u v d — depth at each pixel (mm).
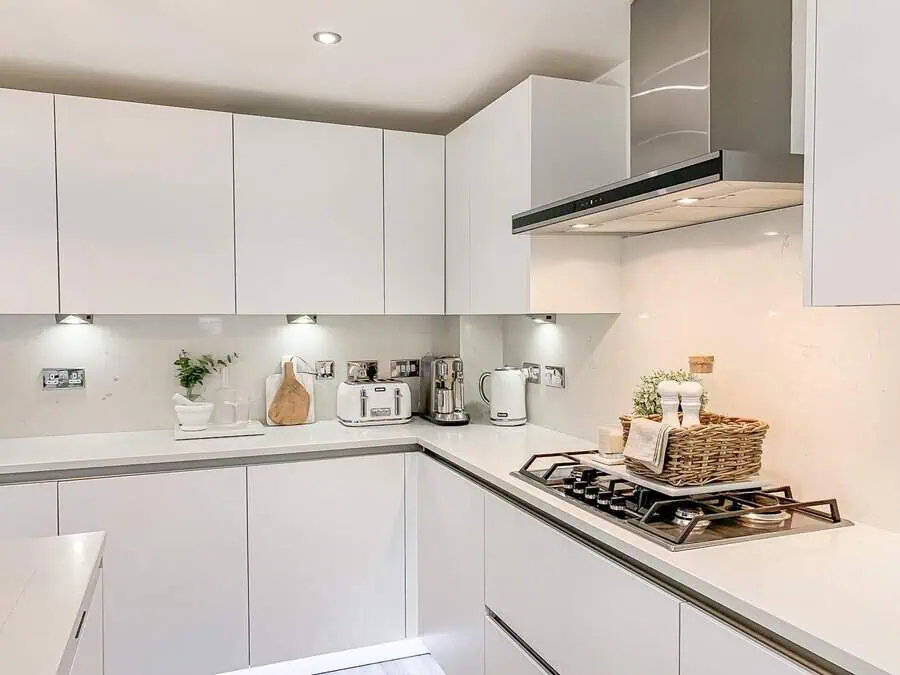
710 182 1510
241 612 2736
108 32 2303
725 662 1312
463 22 2248
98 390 3080
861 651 1075
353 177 3084
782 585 1340
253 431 3018
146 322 3146
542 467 2381
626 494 1989
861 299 1271
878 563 1457
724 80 1789
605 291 2625
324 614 2865
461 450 2688
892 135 1207
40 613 1282
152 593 2611
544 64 2613
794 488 1908
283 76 2727
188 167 2828
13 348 2965
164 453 2631
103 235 2717
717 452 1793
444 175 3248
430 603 2871
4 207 2592
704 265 2229
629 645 1596
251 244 2924
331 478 2863
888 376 1651
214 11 2148
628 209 1923
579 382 2945
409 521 2994
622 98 2594
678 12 1895
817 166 1366
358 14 2182
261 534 2762
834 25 1325
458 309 3133
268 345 3342
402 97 2988
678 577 1430
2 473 2441
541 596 1983
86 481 2521
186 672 2664
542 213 2240
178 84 2816
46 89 2865
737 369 2102
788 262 1917
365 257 3111
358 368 3504
